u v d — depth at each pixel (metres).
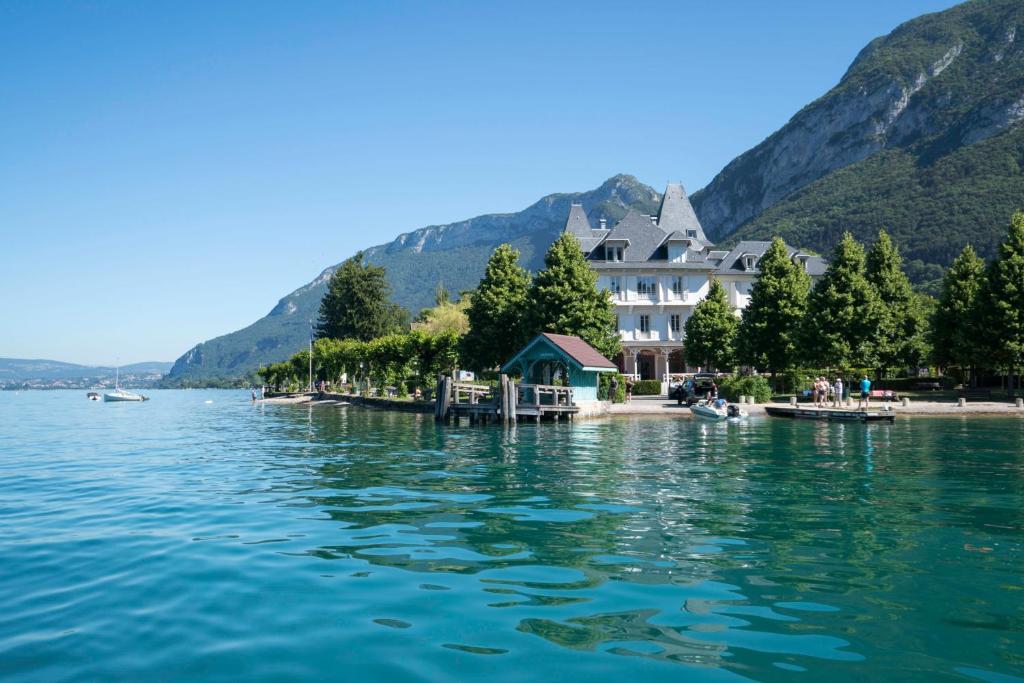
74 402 143.62
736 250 85.56
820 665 6.47
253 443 32.44
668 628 7.43
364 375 97.25
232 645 7.13
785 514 13.49
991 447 26.20
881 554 10.45
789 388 62.66
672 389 59.09
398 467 21.75
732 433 33.38
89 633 7.55
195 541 11.78
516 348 59.69
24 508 15.38
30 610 8.34
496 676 6.29
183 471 21.80
